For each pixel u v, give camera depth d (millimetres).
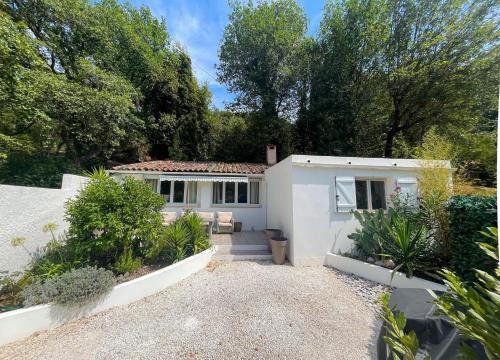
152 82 25578
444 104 20094
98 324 6047
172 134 25969
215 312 6699
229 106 27562
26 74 12539
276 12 24234
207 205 16797
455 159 11727
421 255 8266
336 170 11602
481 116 19750
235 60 25328
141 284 7469
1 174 15469
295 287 8430
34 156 17656
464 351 2057
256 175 16984
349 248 11289
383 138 24578
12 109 12867
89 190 8219
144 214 8750
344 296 7754
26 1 17297
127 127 21781
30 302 5746
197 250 10625
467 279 6355
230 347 5223
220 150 27625
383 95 22984
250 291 8078
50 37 18953
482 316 1941
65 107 15961
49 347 5133
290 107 26594
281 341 5445
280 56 24078
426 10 19406
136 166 15938
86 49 21047
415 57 20484
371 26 20250
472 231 6348
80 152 21859
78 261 7555
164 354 4980
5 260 7406
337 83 22281
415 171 11953
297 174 11258
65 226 9492
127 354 4965
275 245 11156
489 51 17656
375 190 12305
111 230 7859
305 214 11109
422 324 3539
